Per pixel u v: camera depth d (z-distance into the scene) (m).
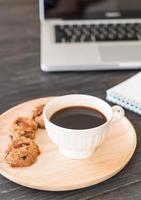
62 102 0.56
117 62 0.75
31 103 0.63
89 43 0.82
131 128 0.58
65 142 0.51
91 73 0.75
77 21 0.90
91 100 0.56
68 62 0.74
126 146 0.55
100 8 0.90
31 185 0.48
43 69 0.74
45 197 0.49
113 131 0.58
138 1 0.90
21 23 0.99
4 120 0.60
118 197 0.49
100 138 0.52
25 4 1.13
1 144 0.55
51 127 0.51
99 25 0.89
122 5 0.90
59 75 0.74
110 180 0.51
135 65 0.75
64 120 0.53
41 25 0.92
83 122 0.53
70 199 0.49
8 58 0.81
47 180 0.49
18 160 0.51
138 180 0.51
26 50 0.85
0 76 0.74
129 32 0.86
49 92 0.69
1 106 0.65
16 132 0.56
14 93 0.69
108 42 0.82
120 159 0.53
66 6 0.89
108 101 0.66
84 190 0.50
